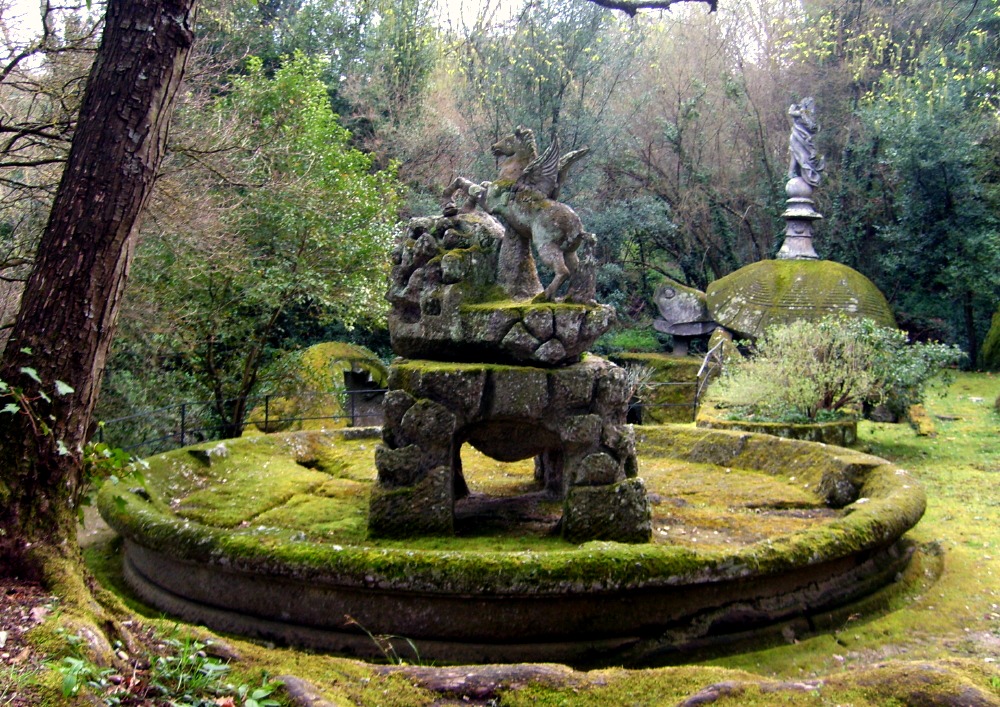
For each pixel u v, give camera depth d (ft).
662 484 21.77
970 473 26.78
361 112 58.08
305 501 19.47
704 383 40.34
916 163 54.19
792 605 14.48
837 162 63.62
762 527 17.60
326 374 36.83
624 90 66.64
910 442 31.86
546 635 13.20
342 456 24.73
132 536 15.57
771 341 34.50
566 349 16.34
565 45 60.13
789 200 51.19
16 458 10.09
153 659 9.15
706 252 65.77
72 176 10.54
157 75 10.78
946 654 13.01
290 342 41.57
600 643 13.21
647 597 13.41
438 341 17.17
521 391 15.97
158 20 10.78
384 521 15.96
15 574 9.84
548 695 9.12
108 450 11.26
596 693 9.13
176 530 14.69
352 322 37.17
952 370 51.21
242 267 31.86
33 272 10.53
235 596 14.29
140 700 8.29
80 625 8.82
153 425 31.53
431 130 58.65
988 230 53.67
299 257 35.01
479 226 18.10
